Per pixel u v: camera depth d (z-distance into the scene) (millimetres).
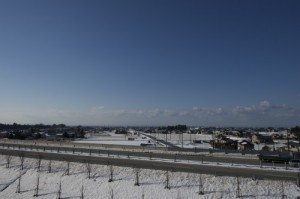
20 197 44219
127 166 49062
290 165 46625
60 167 54250
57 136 172750
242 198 35562
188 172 43406
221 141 106125
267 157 52156
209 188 38812
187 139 153750
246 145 93312
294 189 35625
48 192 45156
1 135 163500
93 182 45969
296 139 120875
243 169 43250
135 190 41375
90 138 165625
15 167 58312
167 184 40750
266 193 35688
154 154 59625
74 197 42438
